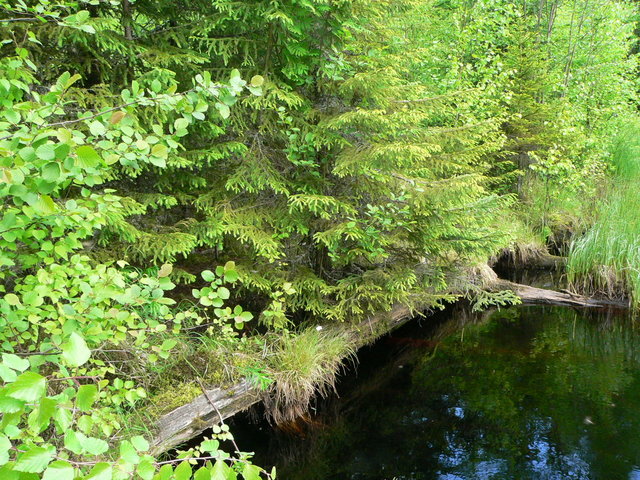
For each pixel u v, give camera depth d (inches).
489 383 176.7
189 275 135.9
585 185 340.8
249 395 134.6
